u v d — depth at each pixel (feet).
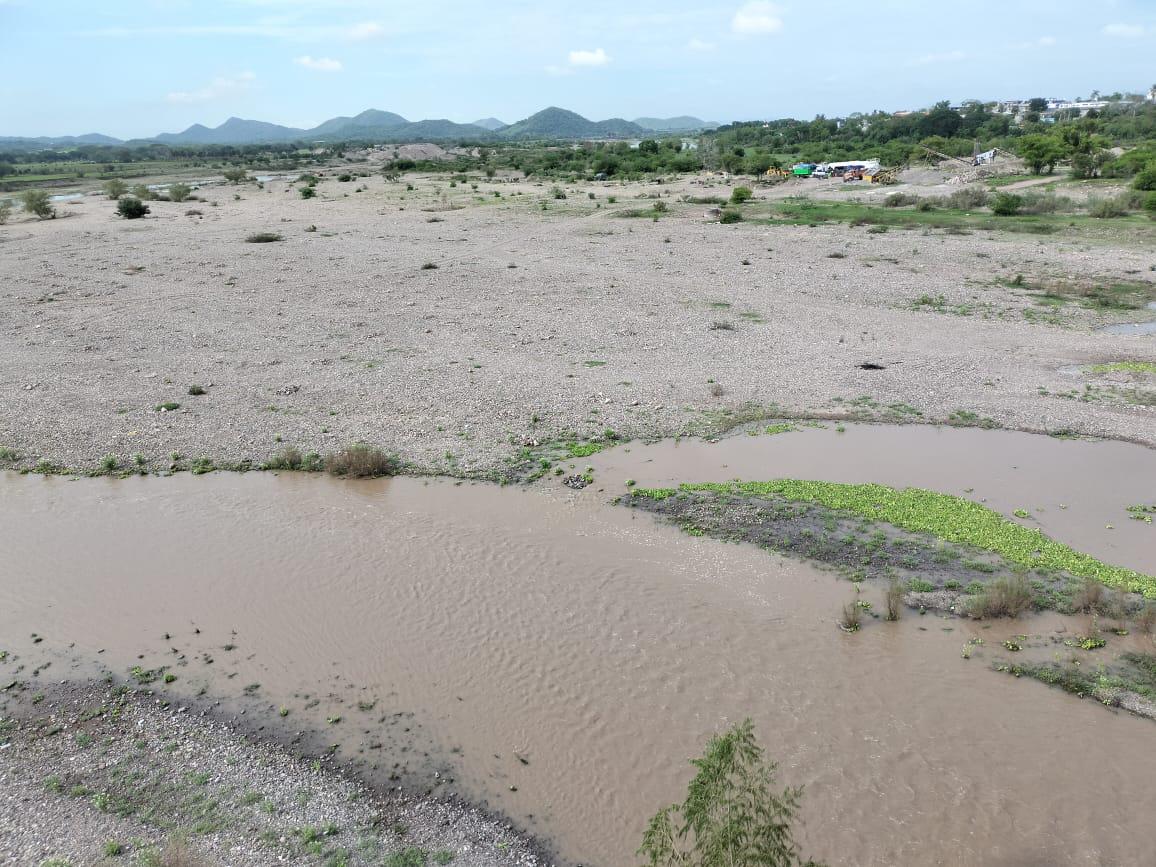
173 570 59.72
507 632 52.11
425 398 92.27
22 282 154.40
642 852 33.24
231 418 87.20
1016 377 98.43
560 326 122.83
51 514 68.23
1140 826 37.29
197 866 34.24
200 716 44.73
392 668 48.80
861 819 37.81
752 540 62.54
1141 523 63.93
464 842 36.37
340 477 74.59
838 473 73.67
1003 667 48.01
